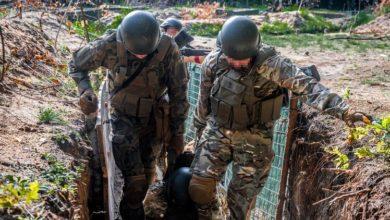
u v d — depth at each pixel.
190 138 7.78
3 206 3.30
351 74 9.12
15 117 5.33
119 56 4.87
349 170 4.59
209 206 5.09
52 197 3.94
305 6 22.62
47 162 4.51
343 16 20.47
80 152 5.29
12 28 8.11
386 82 8.40
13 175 4.05
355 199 4.36
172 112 5.29
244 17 4.61
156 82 5.02
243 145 4.93
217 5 18.25
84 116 6.00
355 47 12.90
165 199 5.41
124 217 5.21
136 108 5.09
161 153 5.56
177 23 6.75
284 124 5.79
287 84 4.50
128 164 5.08
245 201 5.05
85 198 4.82
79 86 5.09
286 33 16.47
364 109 6.18
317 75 5.13
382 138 4.51
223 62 4.78
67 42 9.73
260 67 4.59
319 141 5.31
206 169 4.93
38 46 8.12
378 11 19.12
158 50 4.91
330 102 4.27
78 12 14.12
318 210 5.02
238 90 4.73
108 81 5.18
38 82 6.69
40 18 10.07
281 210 5.73
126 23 4.73
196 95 7.60
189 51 6.94
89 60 4.98
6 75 6.36
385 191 4.17
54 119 5.52
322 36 15.21
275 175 5.93
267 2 22.88
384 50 12.43
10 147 4.60
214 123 4.99
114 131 5.13
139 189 5.09
